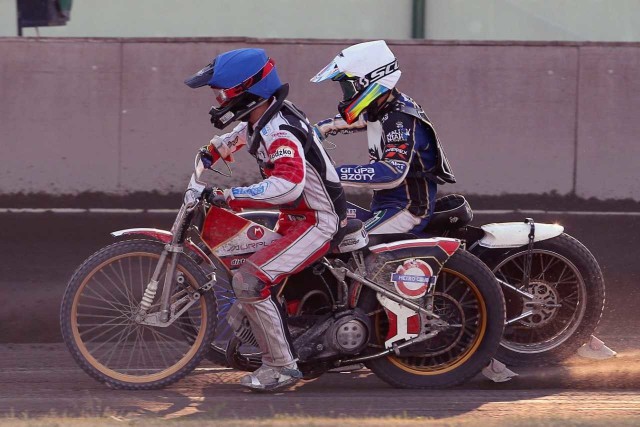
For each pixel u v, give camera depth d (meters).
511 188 28.92
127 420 13.77
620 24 34.28
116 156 28.22
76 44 28.19
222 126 15.82
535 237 17.83
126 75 28.30
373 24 33.94
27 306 21.97
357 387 17.36
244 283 15.79
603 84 29.11
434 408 15.71
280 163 15.30
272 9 33.66
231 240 16.23
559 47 29.06
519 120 28.95
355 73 16.55
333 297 16.61
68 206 28.00
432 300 16.72
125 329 17.97
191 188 16.00
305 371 16.72
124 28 33.41
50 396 16.33
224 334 17.80
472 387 17.48
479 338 17.00
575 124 29.09
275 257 15.84
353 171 16.44
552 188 29.03
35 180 28.03
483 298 16.89
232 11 33.59
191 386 17.08
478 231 18.03
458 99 28.88
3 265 23.94
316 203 15.88
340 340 16.31
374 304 16.73
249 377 16.23
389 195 17.22
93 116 28.19
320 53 28.83
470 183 28.84
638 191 29.11
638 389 17.39
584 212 28.66
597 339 18.66
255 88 15.52
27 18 32.97
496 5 34.03
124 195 28.22
